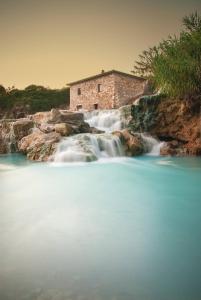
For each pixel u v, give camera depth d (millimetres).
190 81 15523
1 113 48750
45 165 12656
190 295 2992
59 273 3443
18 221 5484
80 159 13391
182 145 17141
